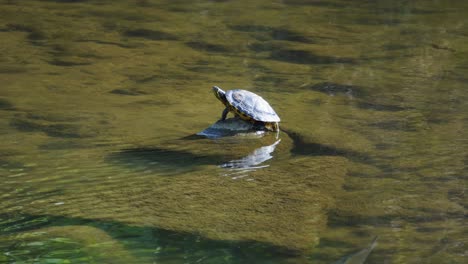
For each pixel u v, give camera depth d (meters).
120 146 15.39
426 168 14.48
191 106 18.73
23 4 33.97
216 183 13.38
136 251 10.73
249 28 30.16
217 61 24.25
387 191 13.23
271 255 10.70
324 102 19.58
